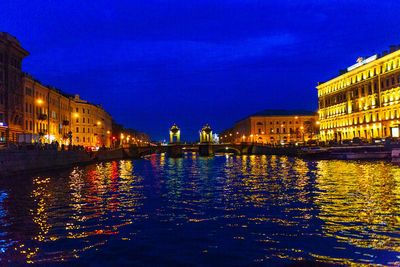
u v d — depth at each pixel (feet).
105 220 56.18
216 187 95.71
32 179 121.49
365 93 324.19
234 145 434.30
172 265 37.11
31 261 38.58
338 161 212.02
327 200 70.18
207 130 440.04
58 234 48.49
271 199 73.31
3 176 116.67
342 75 366.43
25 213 61.98
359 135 333.62
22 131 218.59
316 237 45.52
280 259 38.34
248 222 53.62
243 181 110.22
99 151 284.82
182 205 68.23
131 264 37.50
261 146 410.93
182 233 48.26
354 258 38.29
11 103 205.46
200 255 39.81
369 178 106.42
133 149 399.03
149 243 44.21
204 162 269.64
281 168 167.32
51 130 281.33
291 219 55.01
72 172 157.48
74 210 64.44
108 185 103.40
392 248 40.98
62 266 37.19
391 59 284.82
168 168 193.06
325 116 414.62
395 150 185.37
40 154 151.02
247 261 37.91
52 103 286.66
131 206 67.87
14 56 212.84
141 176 136.36
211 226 51.67
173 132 433.48
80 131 378.73
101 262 38.14
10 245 43.88
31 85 237.86
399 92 272.72
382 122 293.23
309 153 256.73
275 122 551.59
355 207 62.69
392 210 59.62
